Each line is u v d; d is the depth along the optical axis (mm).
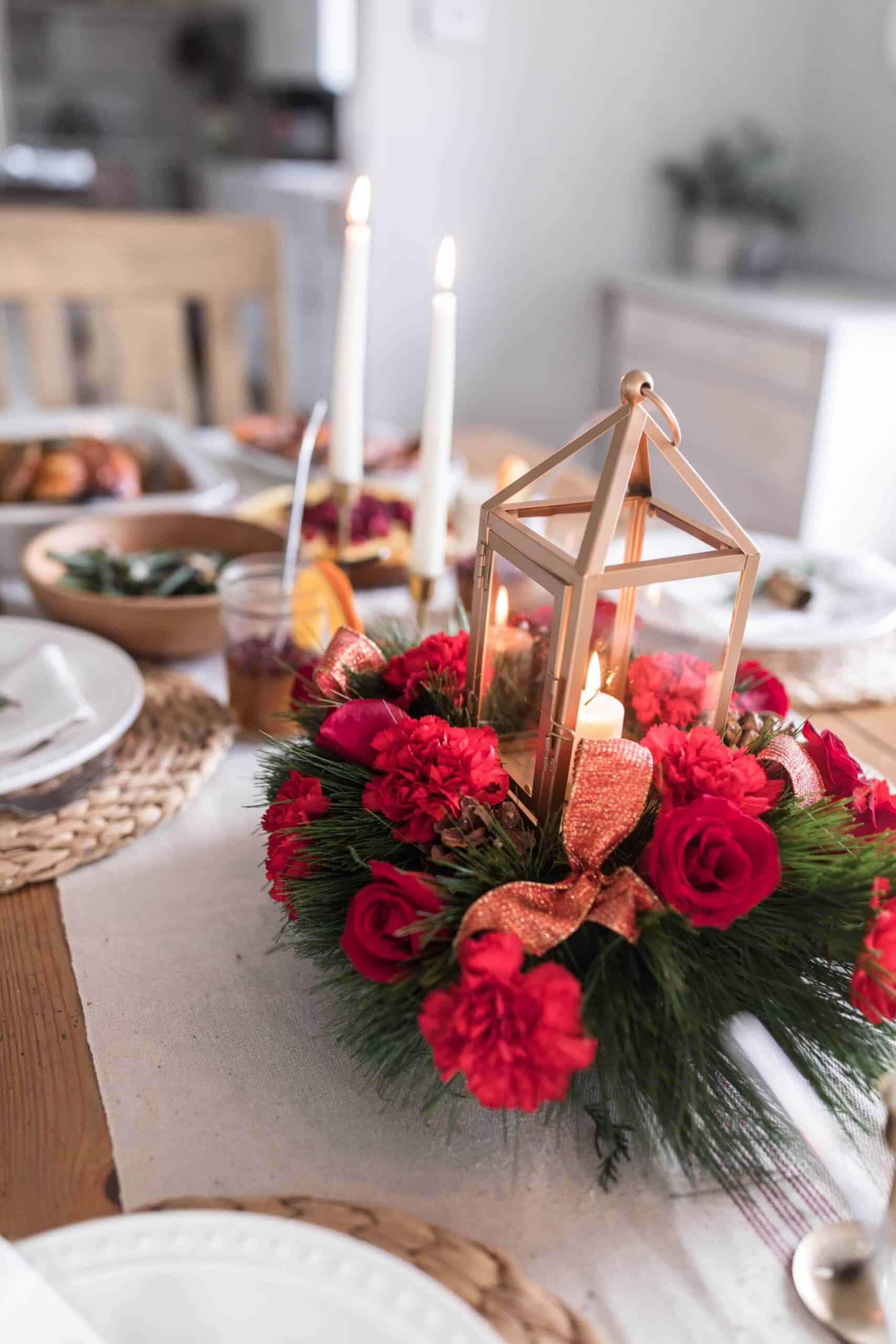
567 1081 443
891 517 2229
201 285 1818
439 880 488
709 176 2559
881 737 864
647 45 2557
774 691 687
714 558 511
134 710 776
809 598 1006
